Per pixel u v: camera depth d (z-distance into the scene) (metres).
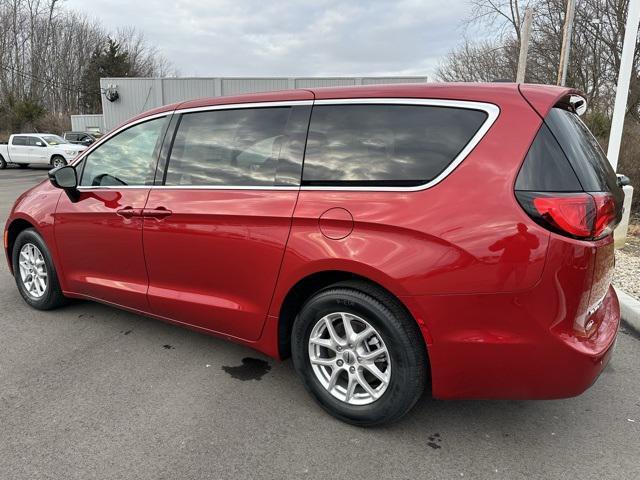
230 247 2.82
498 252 2.10
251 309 2.82
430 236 2.20
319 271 2.48
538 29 22.73
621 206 2.58
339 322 2.61
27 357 3.35
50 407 2.74
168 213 3.07
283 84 25.28
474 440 2.50
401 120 2.45
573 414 2.76
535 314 2.09
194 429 2.56
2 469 2.24
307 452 2.39
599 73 20.58
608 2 19.19
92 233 3.56
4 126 39.84
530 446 2.46
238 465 2.29
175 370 3.20
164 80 27.02
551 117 2.23
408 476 2.23
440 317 2.21
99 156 3.63
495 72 28.58
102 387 2.97
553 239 2.05
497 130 2.22
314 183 2.60
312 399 2.82
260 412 2.72
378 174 2.44
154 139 3.33
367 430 2.57
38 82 52.78
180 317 3.21
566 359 2.11
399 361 2.35
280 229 2.62
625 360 3.46
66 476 2.20
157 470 2.25
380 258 2.29
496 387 2.24
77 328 3.84
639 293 4.70
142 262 3.30
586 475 2.26
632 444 2.49
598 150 2.60
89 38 61.31
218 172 2.97
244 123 2.94
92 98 58.75
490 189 2.16
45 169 24.12
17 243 4.19
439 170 2.29
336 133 2.61
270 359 3.37
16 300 4.46
